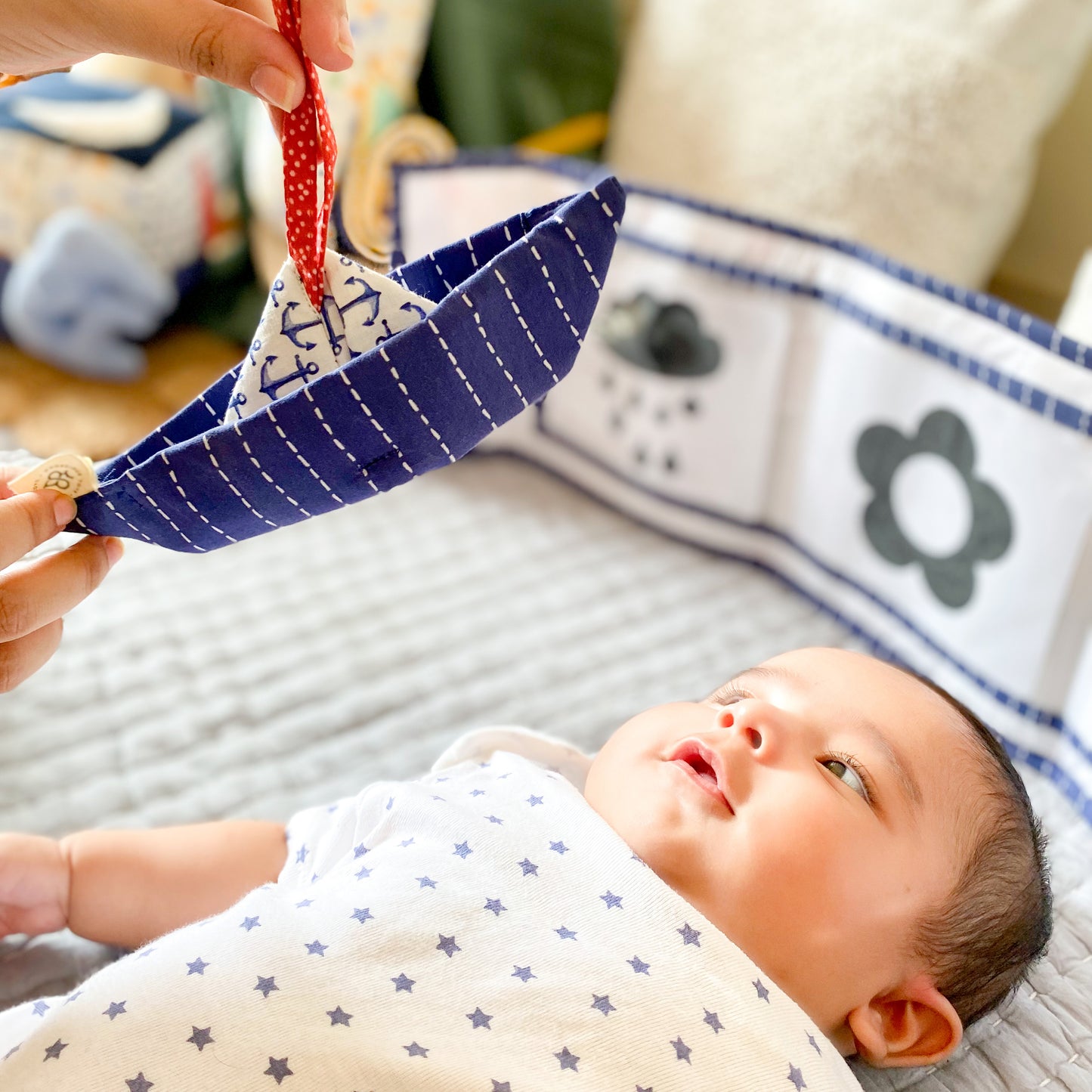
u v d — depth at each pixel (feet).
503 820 2.19
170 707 3.20
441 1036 1.80
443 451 1.78
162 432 1.92
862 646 3.82
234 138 4.94
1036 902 2.31
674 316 4.04
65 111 4.70
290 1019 1.78
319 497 1.77
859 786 2.28
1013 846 2.29
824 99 4.14
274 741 3.13
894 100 3.96
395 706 3.31
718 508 4.21
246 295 5.16
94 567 1.90
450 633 3.64
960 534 3.41
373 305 1.80
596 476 4.54
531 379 1.82
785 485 4.06
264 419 1.65
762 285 3.82
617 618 3.82
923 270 4.07
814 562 4.00
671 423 4.20
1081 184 4.44
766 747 2.27
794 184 4.23
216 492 1.73
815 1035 1.98
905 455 3.54
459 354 1.68
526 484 4.65
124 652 3.38
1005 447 3.20
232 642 3.49
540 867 2.07
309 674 3.39
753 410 3.99
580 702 3.39
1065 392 3.01
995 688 3.35
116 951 2.51
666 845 2.20
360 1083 1.75
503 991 1.86
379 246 2.71
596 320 4.30
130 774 2.97
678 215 3.96
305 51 1.68
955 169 3.95
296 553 3.97
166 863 2.43
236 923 1.94
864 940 2.14
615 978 1.90
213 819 2.86
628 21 5.19
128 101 4.83
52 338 4.57
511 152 4.39
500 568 4.04
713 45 4.48
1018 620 3.25
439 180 4.01
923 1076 2.26
